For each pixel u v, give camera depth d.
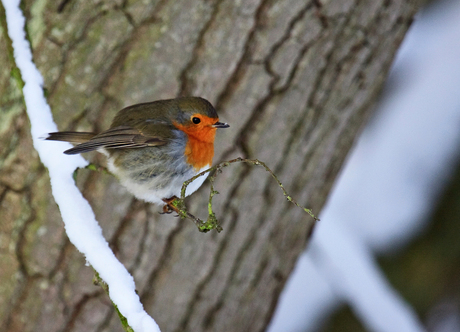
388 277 11.80
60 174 5.93
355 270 10.37
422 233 11.80
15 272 7.41
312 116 7.41
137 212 7.37
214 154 7.37
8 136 7.20
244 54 7.00
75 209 5.66
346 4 6.88
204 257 7.55
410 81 12.62
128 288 5.15
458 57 12.44
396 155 12.12
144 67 7.01
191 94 7.17
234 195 7.45
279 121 7.29
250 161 5.29
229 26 6.89
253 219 7.64
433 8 12.96
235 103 7.18
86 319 7.49
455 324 11.66
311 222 8.27
